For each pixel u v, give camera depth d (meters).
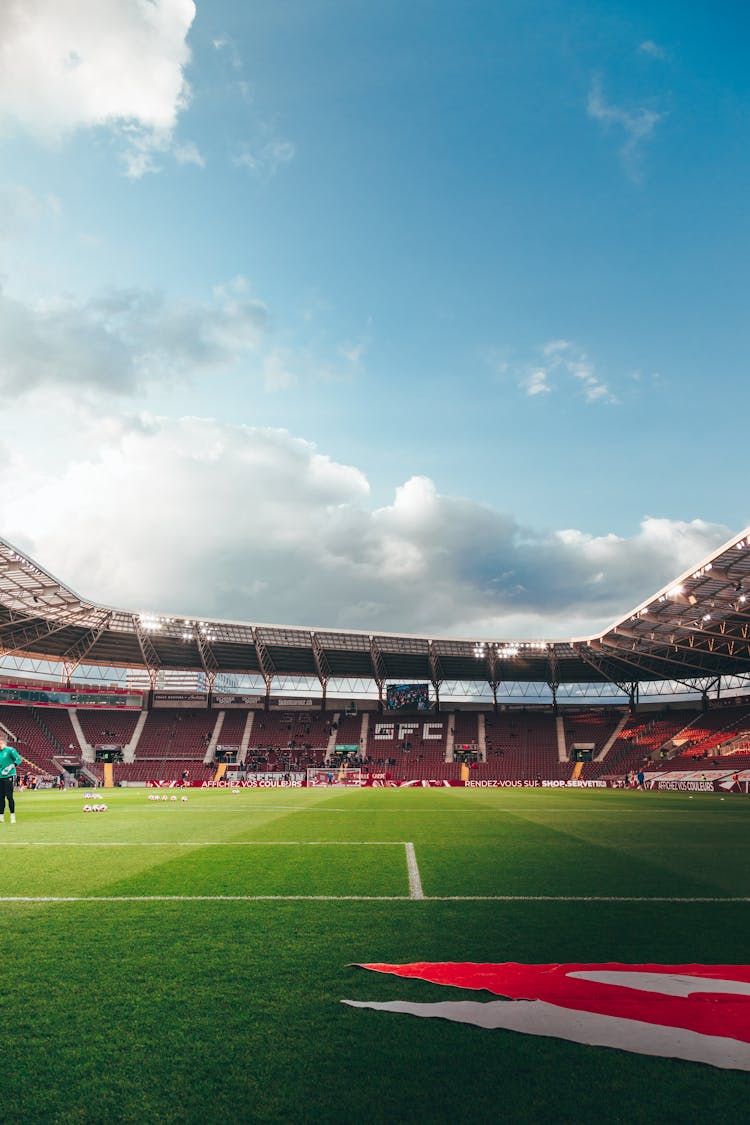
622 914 6.31
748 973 4.59
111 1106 2.96
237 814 19.50
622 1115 2.85
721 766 52.34
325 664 69.44
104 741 64.38
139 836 13.03
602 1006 4.00
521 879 8.23
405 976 4.54
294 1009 3.98
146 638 63.56
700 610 45.28
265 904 6.73
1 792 15.93
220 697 71.44
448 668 70.56
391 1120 2.83
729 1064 3.29
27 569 42.84
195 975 4.57
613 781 58.00
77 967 4.75
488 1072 3.23
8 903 6.77
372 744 67.81
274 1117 2.86
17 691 62.34
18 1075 3.22
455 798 31.38
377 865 9.38
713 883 7.97
